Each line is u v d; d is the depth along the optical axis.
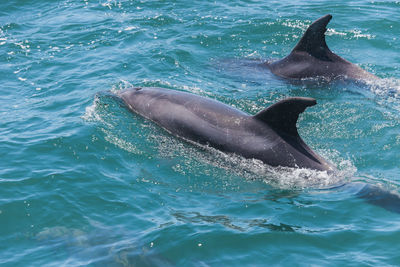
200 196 12.02
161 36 23.19
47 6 27.66
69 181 12.31
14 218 10.98
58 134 14.50
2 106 16.88
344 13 25.77
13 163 13.00
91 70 19.67
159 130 14.94
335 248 9.98
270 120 13.41
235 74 19.84
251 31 23.83
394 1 27.47
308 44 19.47
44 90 18.11
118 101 16.69
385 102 17.06
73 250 10.01
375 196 11.68
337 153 13.87
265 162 13.05
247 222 10.87
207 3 27.30
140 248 10.03
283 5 27.23
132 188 12.23
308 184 12.41
